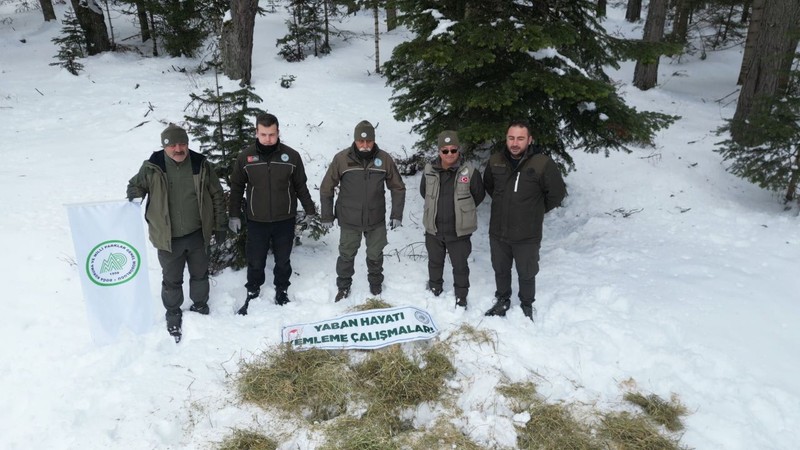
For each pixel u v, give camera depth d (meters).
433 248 4.51
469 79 5.78
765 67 9.10
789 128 6.46
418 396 3.58
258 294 4.68
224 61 13.12
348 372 3.73
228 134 5.04
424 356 3.90
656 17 13.19
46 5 19.11
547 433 3.20
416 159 8.44
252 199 4.18
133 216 3.86
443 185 4.20
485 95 5.23
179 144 3.64
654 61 5.52
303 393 3.55
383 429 3.25
